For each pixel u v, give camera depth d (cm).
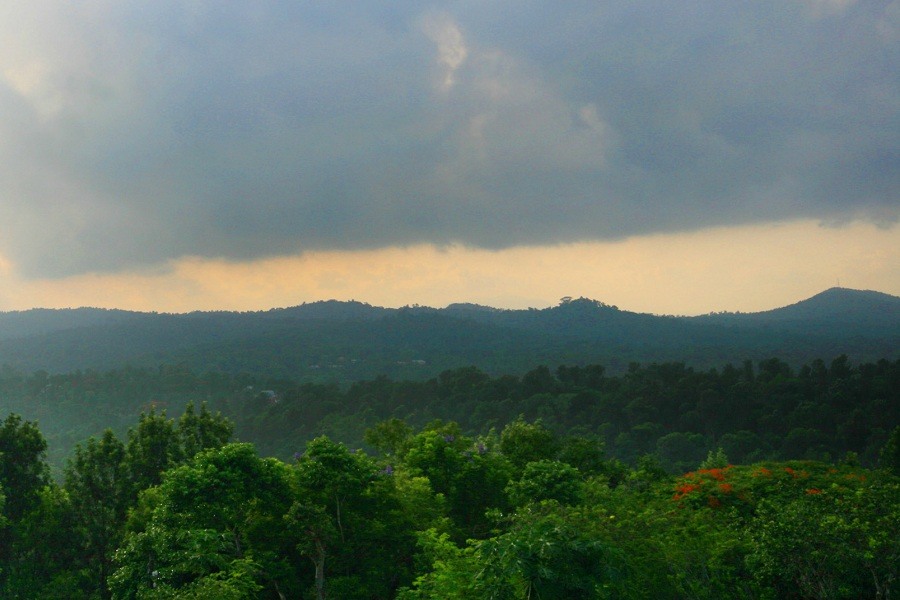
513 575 1056
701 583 1276
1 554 2283
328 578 1772
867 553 1111
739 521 1678
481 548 1119
